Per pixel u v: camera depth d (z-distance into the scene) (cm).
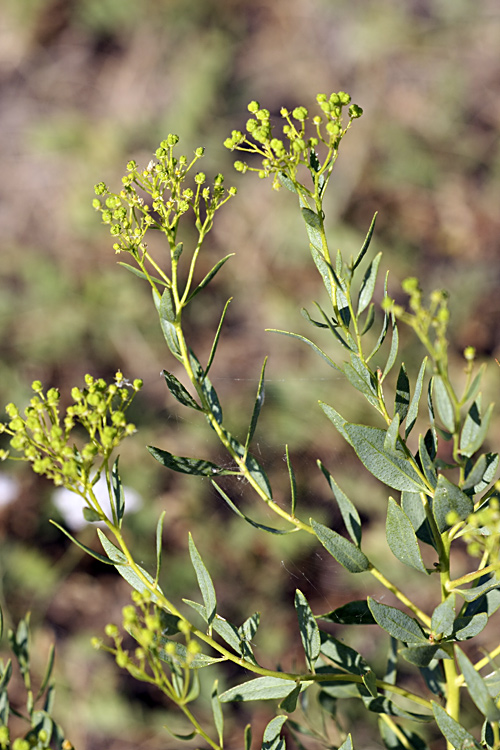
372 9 568
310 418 365
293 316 435
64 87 569
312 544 330
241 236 467
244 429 367
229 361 424
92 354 439
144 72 561
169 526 363
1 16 604
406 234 468
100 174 508
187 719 319
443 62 544
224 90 542
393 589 128
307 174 477
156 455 131
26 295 461
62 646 342
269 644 330
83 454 107
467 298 437
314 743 278
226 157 499
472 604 133
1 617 139
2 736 108
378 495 348
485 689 96
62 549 367
